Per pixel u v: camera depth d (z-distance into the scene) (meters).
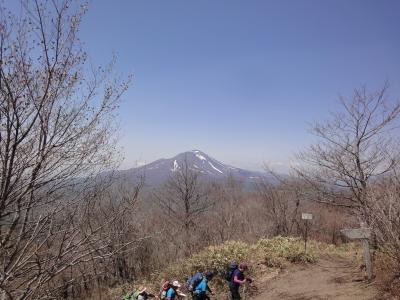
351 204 16.70
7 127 4.14
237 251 16.52
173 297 11.88
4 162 4.12
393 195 8.97
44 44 4.58
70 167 4.60
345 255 18.77
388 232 8.96
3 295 4.11
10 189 4.11
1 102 4.13
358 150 15.97
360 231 11.11
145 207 20.34
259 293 13.30
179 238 22.92
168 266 18.41
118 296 15.78
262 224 27.08
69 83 4.69
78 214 4.68
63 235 4.46
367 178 15.41
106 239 4.89
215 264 15.42
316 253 18.11
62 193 4.57
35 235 4.18
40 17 4.57
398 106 16.27
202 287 10.95
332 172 16.75
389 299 8.94
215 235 25.00
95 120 4.88
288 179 25.05
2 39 4.24
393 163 10.91
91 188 4.84
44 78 4.53
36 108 4.40
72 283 5.38
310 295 11.37
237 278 10.91
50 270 4.28
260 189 30.80
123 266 18.30
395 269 9.62
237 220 26.73
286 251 16.70
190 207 28.72
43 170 4.38
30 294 4.13
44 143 4.39
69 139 4.59
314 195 17.59
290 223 27.52
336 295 10.61
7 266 4.07
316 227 28.52
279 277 14.53
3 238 4.17
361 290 10.36
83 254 4.61
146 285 17.03
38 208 4.45
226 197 31.34
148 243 19.91
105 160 4.91
